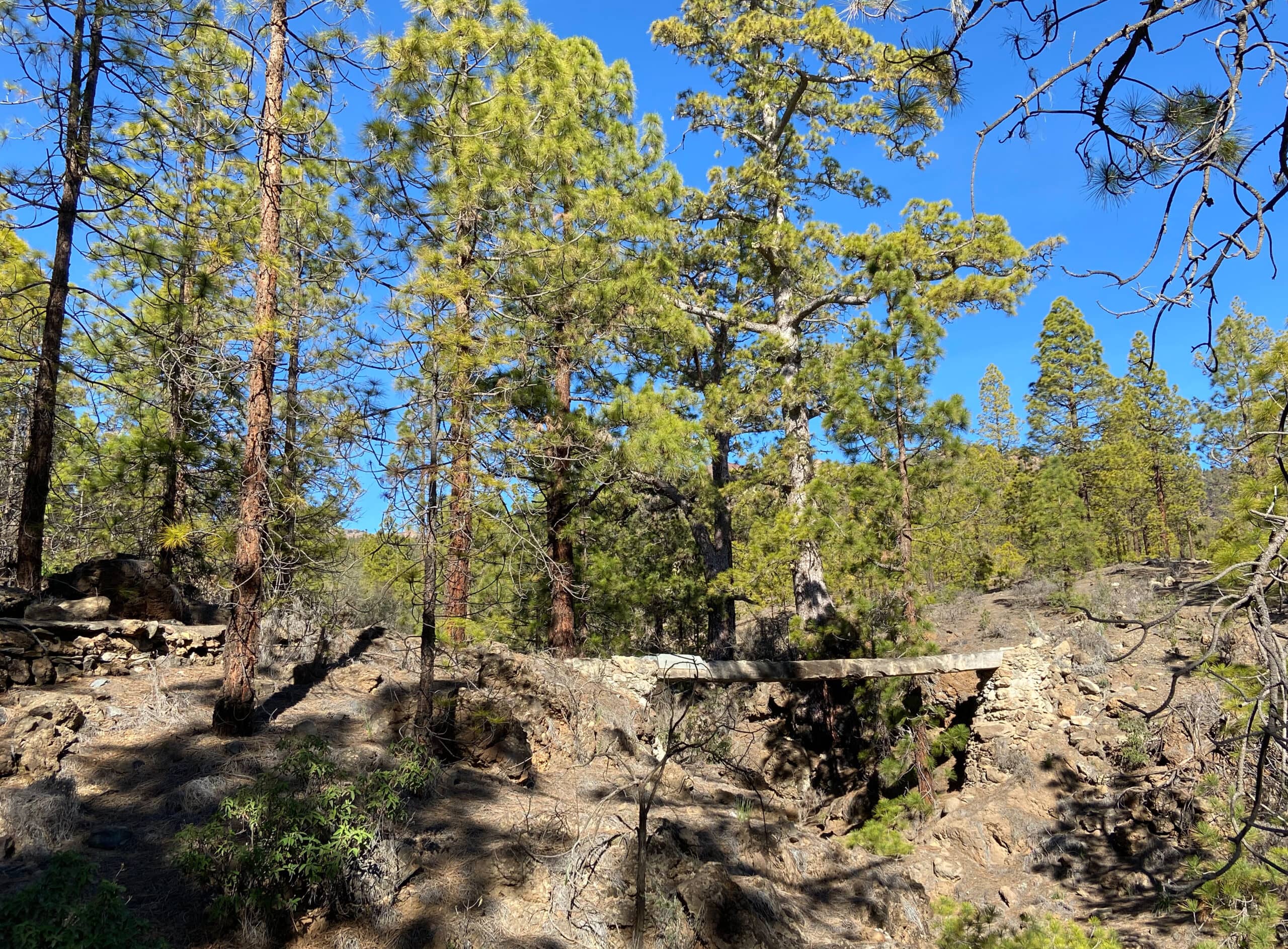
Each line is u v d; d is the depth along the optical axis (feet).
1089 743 46.55
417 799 31.37
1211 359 8.63
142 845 24.84
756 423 70.08
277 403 45.68
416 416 32.99
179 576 53.93
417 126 34.19
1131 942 32.91
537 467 46.14
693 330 54.90
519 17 40.32
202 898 22.67
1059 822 43.57
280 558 33.94
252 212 40.24
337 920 23.71
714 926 28.50
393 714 36.01
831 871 38.50
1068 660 53.11
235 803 23.17
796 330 69.67
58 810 25.25
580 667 50.80
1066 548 92.84
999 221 60.64
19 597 35.86
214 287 45.16
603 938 26.63
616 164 55.88
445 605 42.24
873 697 53.67
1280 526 9.24
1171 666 50.19
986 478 108.88
